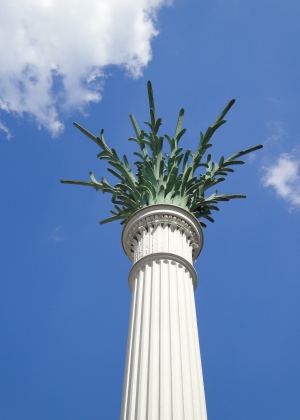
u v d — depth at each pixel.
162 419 12.87
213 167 22.09
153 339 14.73
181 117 22.45
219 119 21.89
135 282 17.31
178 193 20.08
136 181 21.20
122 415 13.91
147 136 21.69
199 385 14.37
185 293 16.50
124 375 15.06
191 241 18.98
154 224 18.72
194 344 15.30
